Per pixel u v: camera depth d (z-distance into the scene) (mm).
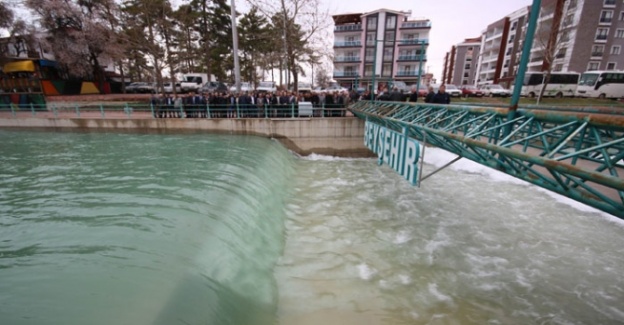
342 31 49781
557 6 30250
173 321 3617
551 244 7914
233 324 4070
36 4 24562
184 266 4750
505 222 9172
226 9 31266
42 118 17922
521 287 6277
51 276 4535
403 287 6195
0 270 4715
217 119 16906
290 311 5285
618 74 25297
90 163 11680
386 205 10469
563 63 38625
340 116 18031
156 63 20750
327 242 7879
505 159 4504
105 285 4285
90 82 32375
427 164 15531
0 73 26094
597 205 3168
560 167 3045
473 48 68875
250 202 7965
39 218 6863
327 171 14727
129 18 21484
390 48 48594
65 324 3535
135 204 7484
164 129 17250
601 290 6227
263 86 29875
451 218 9453
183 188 8523
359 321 5191
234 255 5559
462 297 5949
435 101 11453
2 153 13430
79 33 25547
